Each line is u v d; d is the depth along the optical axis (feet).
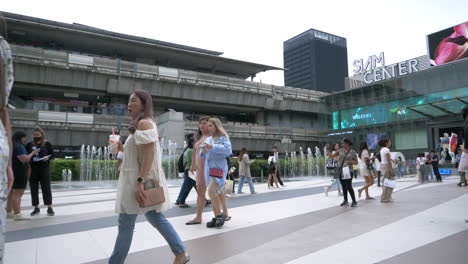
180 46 149.79
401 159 63.82
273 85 136.15
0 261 5.52
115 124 101.96
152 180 8.97
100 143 101.19
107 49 132.67
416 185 39.24
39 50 94.63
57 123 94.27
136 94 9.50
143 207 8.62
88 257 11.37
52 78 98.17
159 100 120.47
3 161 5.70
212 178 15.90
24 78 94.79
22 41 118.83
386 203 23.27
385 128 109.40
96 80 104.22
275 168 39.68
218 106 133.49
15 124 88.84
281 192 33.40
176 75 114.83
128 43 126.82
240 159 33.24
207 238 13.69
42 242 13.48
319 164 81.05
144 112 9.46
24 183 18.94
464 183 34.50
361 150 27.20
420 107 90.02
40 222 18.16
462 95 89.56
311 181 52.03
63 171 66.54
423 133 98.02
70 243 13.32
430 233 13.79
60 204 26.45
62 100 118.01
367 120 115.96
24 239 14.03
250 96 131.13
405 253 11.05
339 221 16.99
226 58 146.30
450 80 92.79
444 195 26.94
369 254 11.03
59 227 16.67
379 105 112.37
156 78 111.14
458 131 89.20
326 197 28.17
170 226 9.57
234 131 122.42
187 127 110.42
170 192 35.14
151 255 11.42
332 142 129.29
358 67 151.74
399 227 15.12
